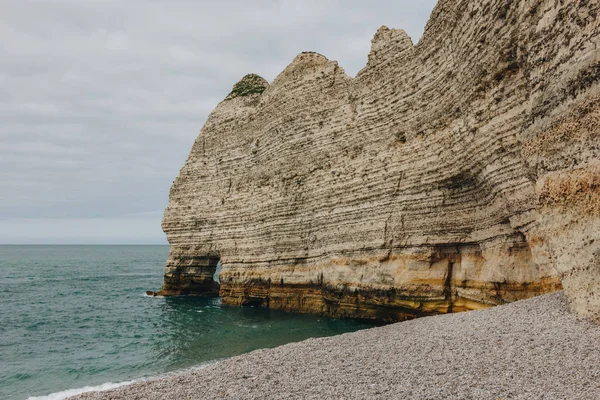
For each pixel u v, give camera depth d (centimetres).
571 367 1069
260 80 5094
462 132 2209
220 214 4675
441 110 2472
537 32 1450
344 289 3222
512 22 1780
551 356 1159
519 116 1800
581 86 1241
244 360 1655
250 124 4622
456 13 2242
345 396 1125
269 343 2722
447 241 2511
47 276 8738
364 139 3216
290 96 4019
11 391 2038
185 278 5094
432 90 2583
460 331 1634
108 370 2338
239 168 4634
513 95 1830
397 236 2808
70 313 4288
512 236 2061
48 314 4244
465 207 2419
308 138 3766
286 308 3856
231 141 4803
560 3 1339
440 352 1411
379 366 1365
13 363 2522
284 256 3878
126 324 3697
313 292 3625
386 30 3194
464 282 2469
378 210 2988
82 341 3091
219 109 5069
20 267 11512
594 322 1269
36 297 5509
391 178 2889
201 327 3416
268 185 4150
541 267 1811
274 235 3988
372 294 2984
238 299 4300
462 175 2322
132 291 6106
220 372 1495
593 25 1198
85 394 1380
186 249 5038
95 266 12088
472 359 1272
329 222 3431
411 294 2698
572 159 1291
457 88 2281
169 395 1296
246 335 3000
